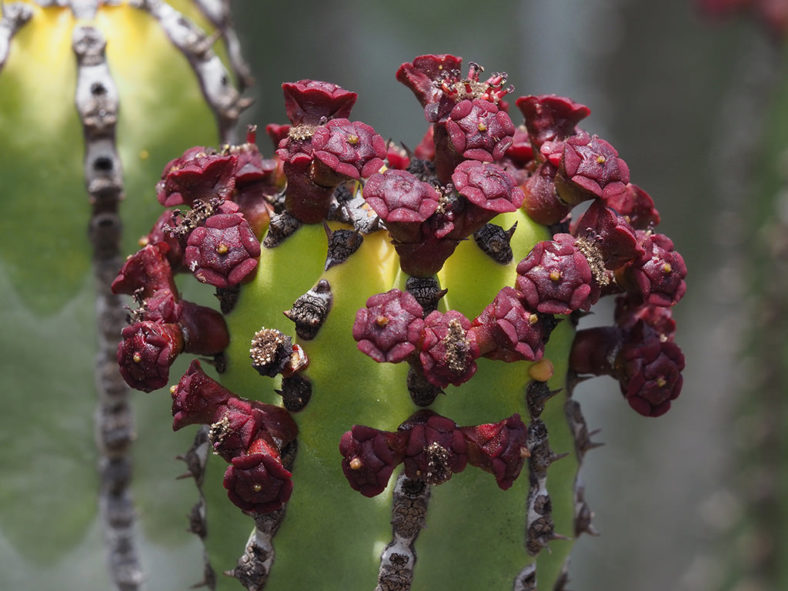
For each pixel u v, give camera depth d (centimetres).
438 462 36
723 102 113
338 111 37
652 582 87
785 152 60
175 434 45
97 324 44
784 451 58
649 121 117
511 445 36
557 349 37
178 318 37
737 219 63
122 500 45
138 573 45
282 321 37
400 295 36
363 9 73
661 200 116
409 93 74
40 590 45
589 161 36
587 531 39
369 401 37
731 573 60
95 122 43
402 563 37
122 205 44
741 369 60
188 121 44
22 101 43
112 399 44
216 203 37
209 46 44
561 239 36
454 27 74
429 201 36
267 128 39
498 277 37
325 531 37
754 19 73
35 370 44
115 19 43
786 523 58
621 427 90
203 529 39
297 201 37
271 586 37
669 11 115
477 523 37
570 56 77
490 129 36
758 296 59
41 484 45
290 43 74
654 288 37
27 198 43
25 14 43
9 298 44
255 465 36
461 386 37
